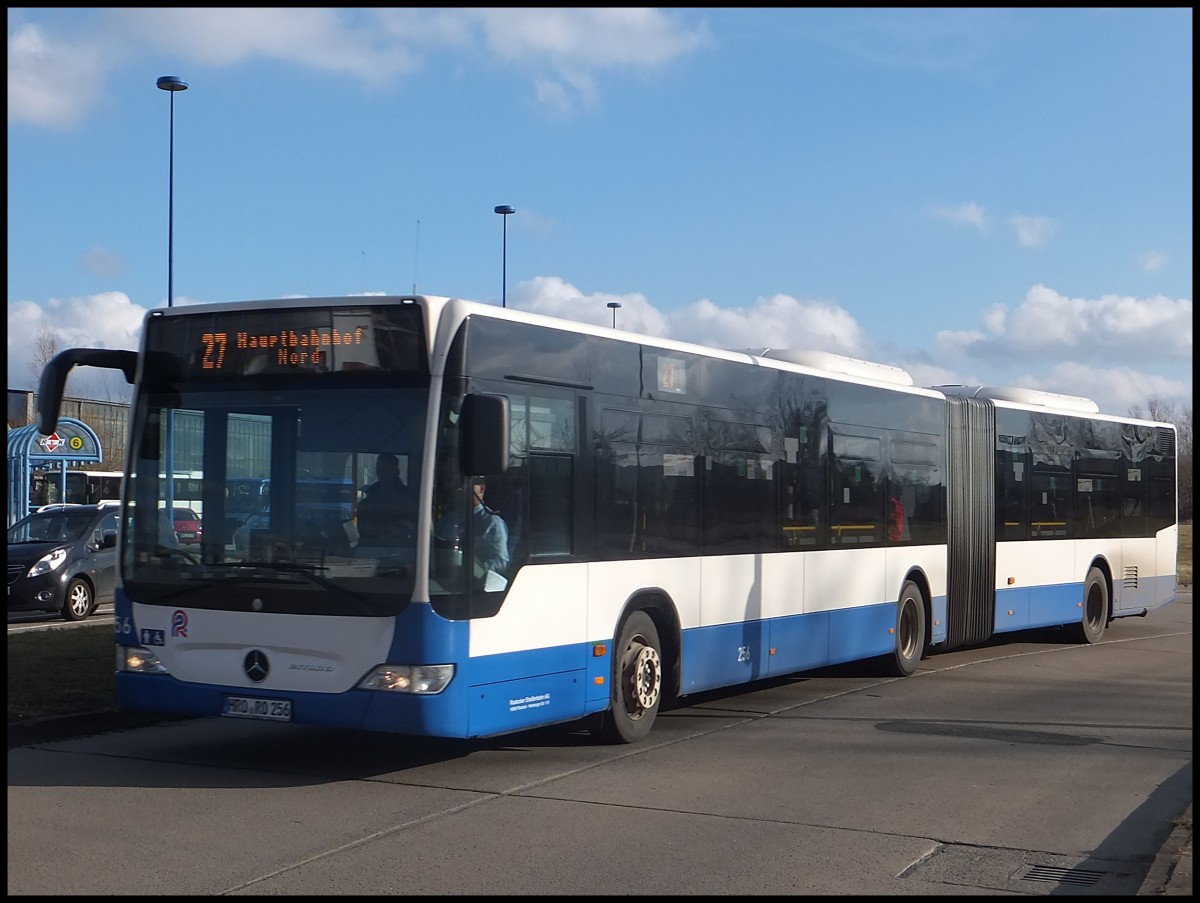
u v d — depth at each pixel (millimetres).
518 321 9125
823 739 10773
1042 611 18250
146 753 9812
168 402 9102
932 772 9469
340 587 8422
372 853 7008
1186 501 50531
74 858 6840
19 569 20172
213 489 8891
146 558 9039
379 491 8469
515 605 8945
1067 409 19156
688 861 6930
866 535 14250
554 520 9414
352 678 8367
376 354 8617
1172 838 7449
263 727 10984
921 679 14938
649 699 10562
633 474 10352
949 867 6945
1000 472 17312
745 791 8711
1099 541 19766
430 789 8641
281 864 6770
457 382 8531
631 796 8508
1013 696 13500
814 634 13141
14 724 10156
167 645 8891
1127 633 21641
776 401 12562
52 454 31031
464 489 8531
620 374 10242
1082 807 8422
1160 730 11406
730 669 11680
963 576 16391
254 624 8617
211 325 9023
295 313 8805
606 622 9977
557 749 10180
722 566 11562
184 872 6598
